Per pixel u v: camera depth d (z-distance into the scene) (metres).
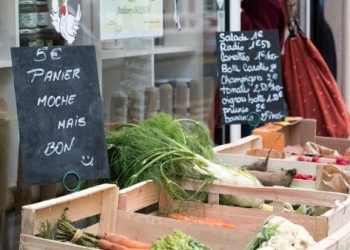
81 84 3.42
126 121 5.09
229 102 5.08
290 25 5.96
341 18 7.62
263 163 4.18
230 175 3.65
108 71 4.98
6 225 4.19
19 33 4.18
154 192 3.64
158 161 3.67
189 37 5.80
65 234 3.15
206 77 5.93
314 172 4.20
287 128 5.27
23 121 3.24
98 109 3.45
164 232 3.37
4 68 4.14
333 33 7.64
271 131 4.92
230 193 3.52
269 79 5.18
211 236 3.29
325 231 3.20
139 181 3.67
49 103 3.31
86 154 3.40
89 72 3.45
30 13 4.23
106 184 3.45
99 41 4.83
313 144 4.82
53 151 3.30
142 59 5.29
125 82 5.12
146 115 5.27
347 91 7.64
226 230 3.27
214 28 5.97
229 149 4.55
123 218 3.42
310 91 5.80
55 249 2.97
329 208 3.48
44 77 3.31
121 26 5.05
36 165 3.25
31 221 3.03
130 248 3.15
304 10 7.54
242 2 6.21
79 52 3.43
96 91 3.46
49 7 4.35
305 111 5.80
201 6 5.91
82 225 3.48
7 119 4.10
